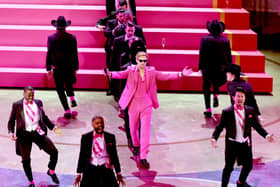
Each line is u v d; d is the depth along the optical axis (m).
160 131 23.78
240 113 16.62
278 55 43.06
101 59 31.38
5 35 32.22
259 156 20.73
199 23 33.28
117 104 28.06
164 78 19.88
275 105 28.16
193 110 27.05
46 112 26.36
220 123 16.88
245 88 20.61
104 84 30.81
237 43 32.28
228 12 33.19
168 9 33.53
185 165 19.89
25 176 18.73
